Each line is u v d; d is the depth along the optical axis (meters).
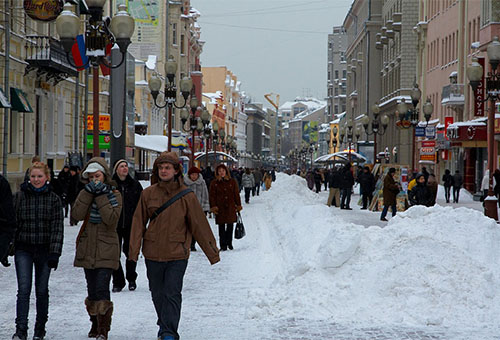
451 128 73.69
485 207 40.03
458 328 13.99
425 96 103.62
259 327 14.17
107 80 68.19
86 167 13.20
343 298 15.48
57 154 55.06
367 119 80.50
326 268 16.38
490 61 39.09
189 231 12.57
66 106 58.09
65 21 25.58
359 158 91.81
